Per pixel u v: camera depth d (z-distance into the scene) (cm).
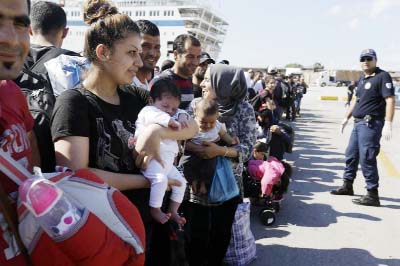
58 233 116
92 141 175
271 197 476
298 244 416
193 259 304
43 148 164
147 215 206
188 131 217
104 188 138
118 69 181
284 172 484
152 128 200
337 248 410
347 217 506
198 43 369
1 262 119
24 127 138
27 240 122
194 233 297
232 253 350
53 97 196
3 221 120
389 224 486
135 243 138
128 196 198
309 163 854
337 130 1445
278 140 651
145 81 329
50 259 123
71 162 162
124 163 193
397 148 1071
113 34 176
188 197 290
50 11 282
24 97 146
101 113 178
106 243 126
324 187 655
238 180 301
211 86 297
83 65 229
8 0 114
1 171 120
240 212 350
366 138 555
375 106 548
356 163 598
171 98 216
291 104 1712
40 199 113
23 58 123
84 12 225
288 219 492
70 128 164
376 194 559
